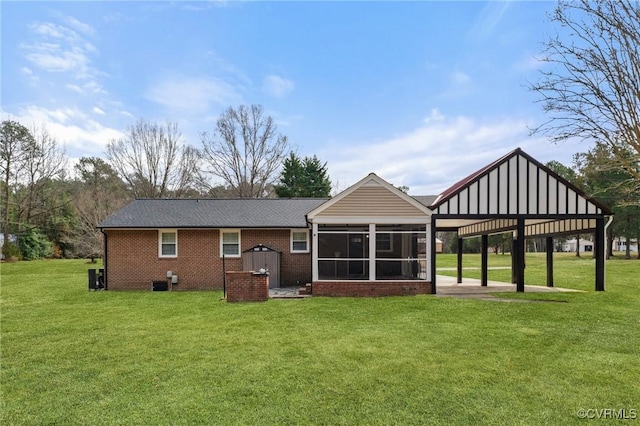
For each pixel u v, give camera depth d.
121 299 15.11
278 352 7.81
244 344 8.41
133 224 18.08
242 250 18.56
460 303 13.12
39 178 41.97
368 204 15.40
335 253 15.70
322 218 15.40
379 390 5.91
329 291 15.18
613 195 26.98
